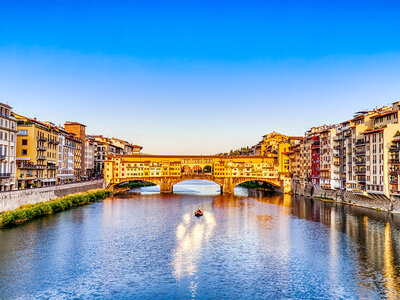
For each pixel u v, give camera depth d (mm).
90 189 143875
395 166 91312
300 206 117062
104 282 47938
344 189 120812
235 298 43656
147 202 127688
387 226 79062
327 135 131750
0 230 72500
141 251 61688
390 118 97000
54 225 79125
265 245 65688
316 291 45281
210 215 99000
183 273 51500
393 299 42781
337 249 62281
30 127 110375
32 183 105375
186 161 179375
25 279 48188
